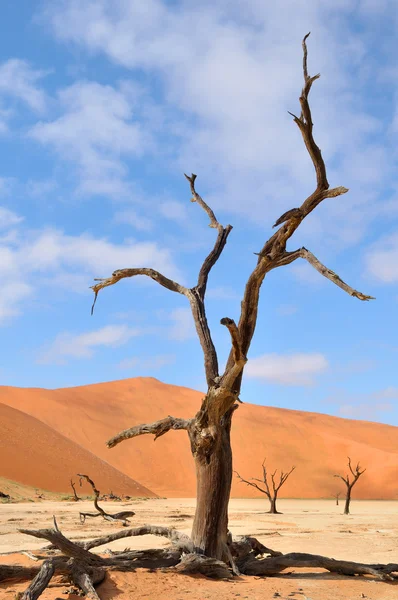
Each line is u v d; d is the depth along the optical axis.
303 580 12.34
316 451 113.25
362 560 17.08
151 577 11.45
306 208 12.68
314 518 38.12
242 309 13.17
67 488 64.50
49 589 10.59
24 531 11.18
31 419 79.94
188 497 92.38
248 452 112.00
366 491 99.00
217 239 14.70
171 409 136.50
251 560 13.00
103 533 23.86
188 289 14.12
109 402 131.38
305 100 12.15
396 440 134.00
